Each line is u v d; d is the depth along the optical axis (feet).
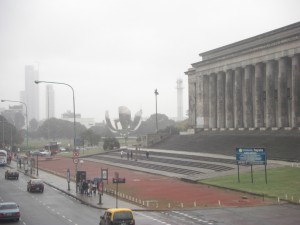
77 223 131.75
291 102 337.11
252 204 159.02
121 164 357.61
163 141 460.96
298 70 320.50
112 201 177.58
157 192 198.29
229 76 402.72
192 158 316.60
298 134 301.63
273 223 124.77
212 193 188.65
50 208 164.96
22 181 276.62
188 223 128.88
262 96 361.92
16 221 136.36
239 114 388.57
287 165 239.71
